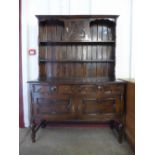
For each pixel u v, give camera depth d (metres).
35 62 3.00
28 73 3.00
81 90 2.37
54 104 2.39
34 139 2.43
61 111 2.40
